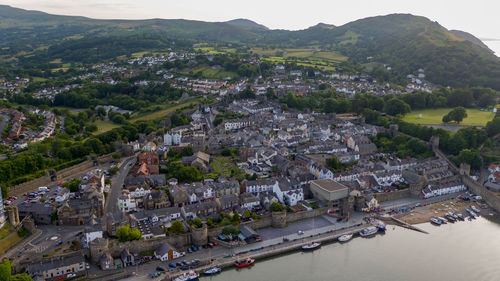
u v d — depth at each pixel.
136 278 195.25
